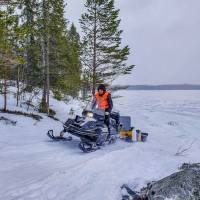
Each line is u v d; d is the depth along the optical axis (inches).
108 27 1043.9
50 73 1018.7
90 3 1053.8
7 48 575.5
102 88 407.2
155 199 186.7
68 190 227.5
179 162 308.2
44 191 225.6
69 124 388.2
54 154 352.8
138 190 225.1
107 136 409.1
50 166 302.4
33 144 403.9
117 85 1126.4
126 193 219.9
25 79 1061.1
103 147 403.5
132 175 259.4
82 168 274.5
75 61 1168.8
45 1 949.8
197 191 183.3
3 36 566.9
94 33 1063.6
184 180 192.5
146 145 484.1
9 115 689.0
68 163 314.7
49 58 1017.5
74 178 251.9
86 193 220.4
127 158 308.5
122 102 2731.3
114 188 229.6
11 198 212.5
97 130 373.4
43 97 1045.2
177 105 2245.3
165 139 715.4
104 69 1083.3
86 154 353.4
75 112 1298.0
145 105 2261.3
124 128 494.0
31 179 257.0
